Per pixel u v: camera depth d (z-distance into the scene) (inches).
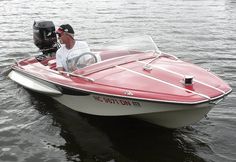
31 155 223.6
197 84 218.5
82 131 251.1
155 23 655.8
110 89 225.9
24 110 285.3
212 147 227.3
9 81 346.0
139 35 288.2
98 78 239.9
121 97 218.5
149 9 831.7
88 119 267.0
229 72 367.6
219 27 619.2
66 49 266.1
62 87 253.6
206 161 213.0
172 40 521.7
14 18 714.2
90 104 246.8
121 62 255.9
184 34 562.6
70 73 256.2
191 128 250.8
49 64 296.5
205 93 208.1
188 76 216.2
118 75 238.7
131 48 280.2
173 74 231.3
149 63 251.3
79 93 244.2
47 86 278.1
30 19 701.9
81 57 259.1
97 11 800.9
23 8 850.1
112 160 217.2
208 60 413.4
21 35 556.4
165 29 602.9
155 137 240.2
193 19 699.4
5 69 382.9
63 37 261.9
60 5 901.8
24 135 247.4
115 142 236.1
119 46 283.0
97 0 997.8
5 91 322.0
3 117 273.9
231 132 244.7
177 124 226.7
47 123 263.6
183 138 238.2
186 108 205.5
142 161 215.5
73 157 221.3
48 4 920.3
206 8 855.7
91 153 225.0
